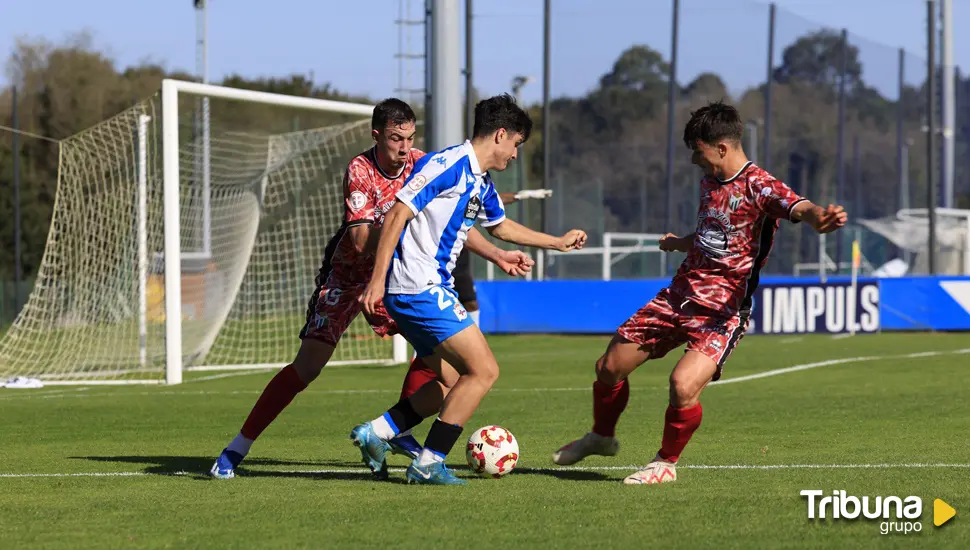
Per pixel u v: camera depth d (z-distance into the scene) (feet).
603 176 277.85
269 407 67.51
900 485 61.72
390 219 58.95
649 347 64.44
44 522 53.78
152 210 170.50
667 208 274.98
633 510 54.90
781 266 289.33
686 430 62.80
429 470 63.05
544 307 250.37
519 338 240.73
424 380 73.31
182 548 47.78
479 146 61.31
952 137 313.73
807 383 133.18
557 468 70.18
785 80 290.56
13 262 396.16
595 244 277.44
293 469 71.51
